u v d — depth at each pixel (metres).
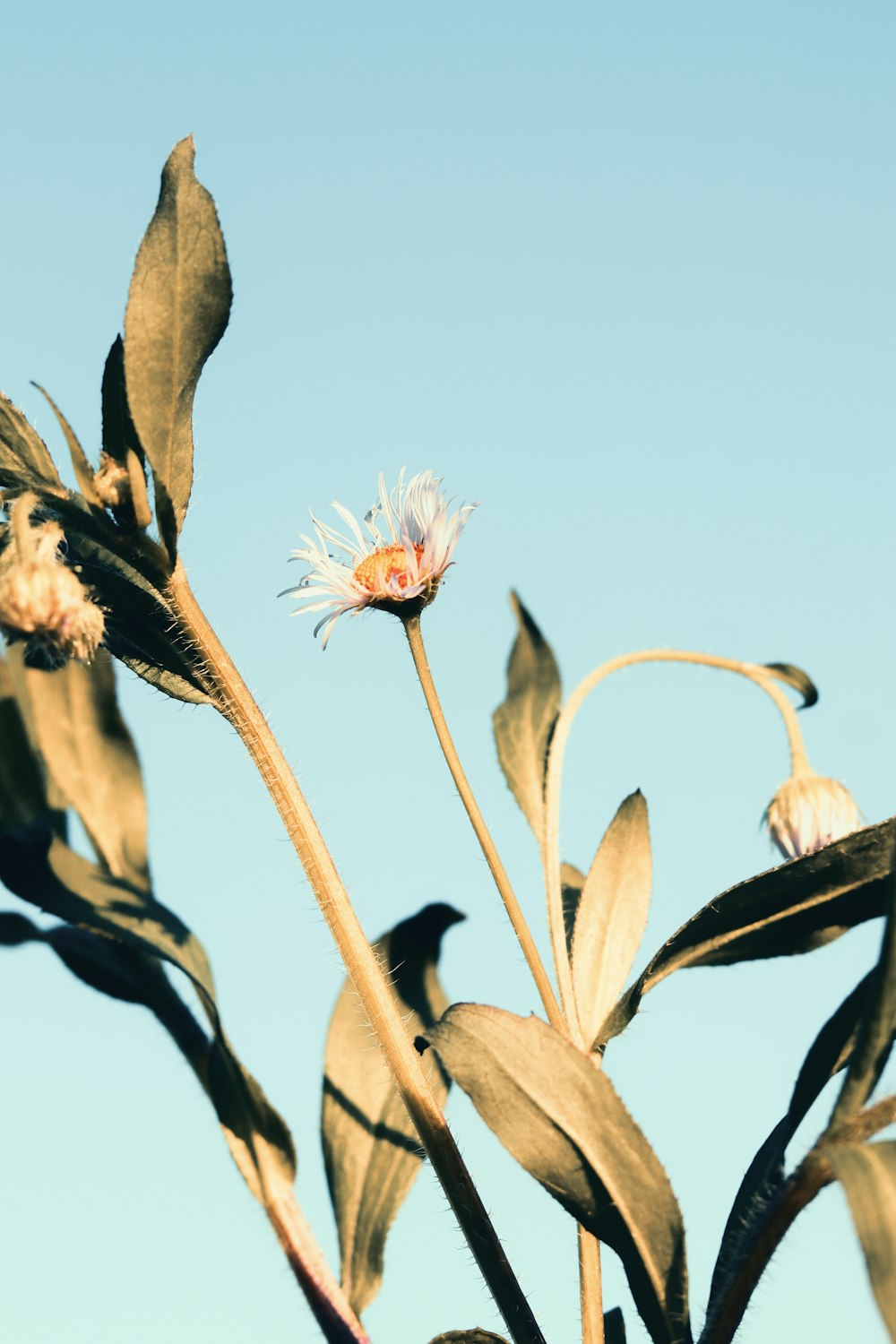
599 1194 0.25
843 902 0.26
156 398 0.26
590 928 0.28
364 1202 0.28
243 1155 0.28
